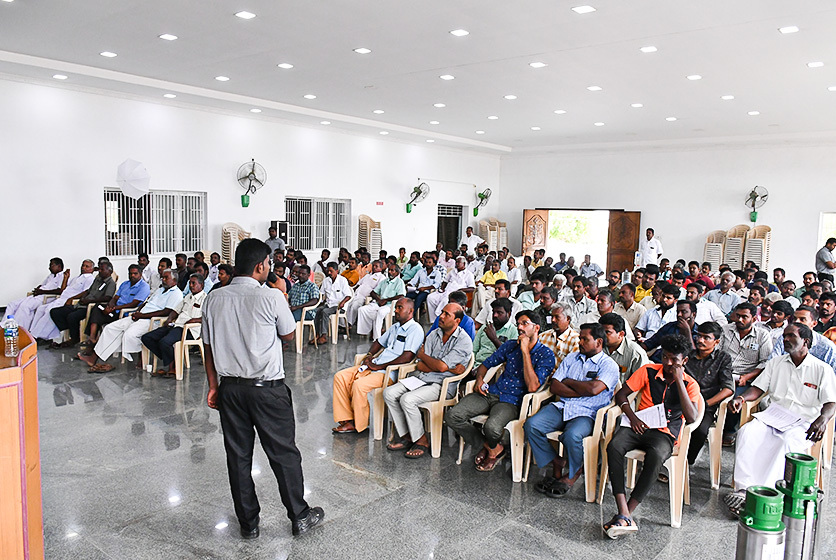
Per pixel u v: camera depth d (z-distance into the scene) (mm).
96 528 3236
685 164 14812
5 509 2338
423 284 10242
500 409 4059
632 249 15312
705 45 6652
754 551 1996
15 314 7797
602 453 3748
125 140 10016
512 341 4336
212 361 3154
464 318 5160
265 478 3898
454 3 5543
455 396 4445
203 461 4133
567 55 7227
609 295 5000
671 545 3197
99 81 8906
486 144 15914
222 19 6188
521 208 17562
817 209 13242
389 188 14828
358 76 8656
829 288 7145
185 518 3361
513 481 3951
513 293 9047
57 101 9195
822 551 3125
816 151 13180
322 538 3182
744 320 4590
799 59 7121
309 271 7801
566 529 3348
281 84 9328
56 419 4914
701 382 3998
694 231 14789
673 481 3393
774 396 3922
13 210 8906
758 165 13867
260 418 3033
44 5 5863
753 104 9906
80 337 7422
